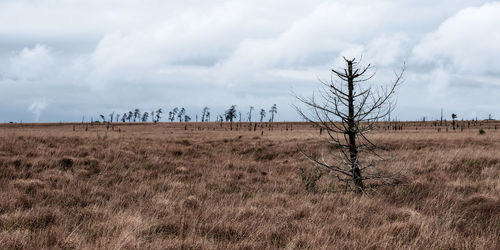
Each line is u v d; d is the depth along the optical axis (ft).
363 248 13.73
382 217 19.03
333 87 26.99
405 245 13.88
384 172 34.60
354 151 27.58
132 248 12.98
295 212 20.07
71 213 19.61
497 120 370.12
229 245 13.97
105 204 22.72
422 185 29.35
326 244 13.84
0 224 16.33
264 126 323.37
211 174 38.99
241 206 21.66
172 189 27.66
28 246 13.24
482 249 13.60
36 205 20.35
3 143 49.47
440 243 14.24
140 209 20.39
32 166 35.47
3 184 27.40
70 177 31.30
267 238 15.37
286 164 50.34
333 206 22.11
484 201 23.11
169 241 14.06
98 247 13.05
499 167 39.11
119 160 43.62
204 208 21.11
